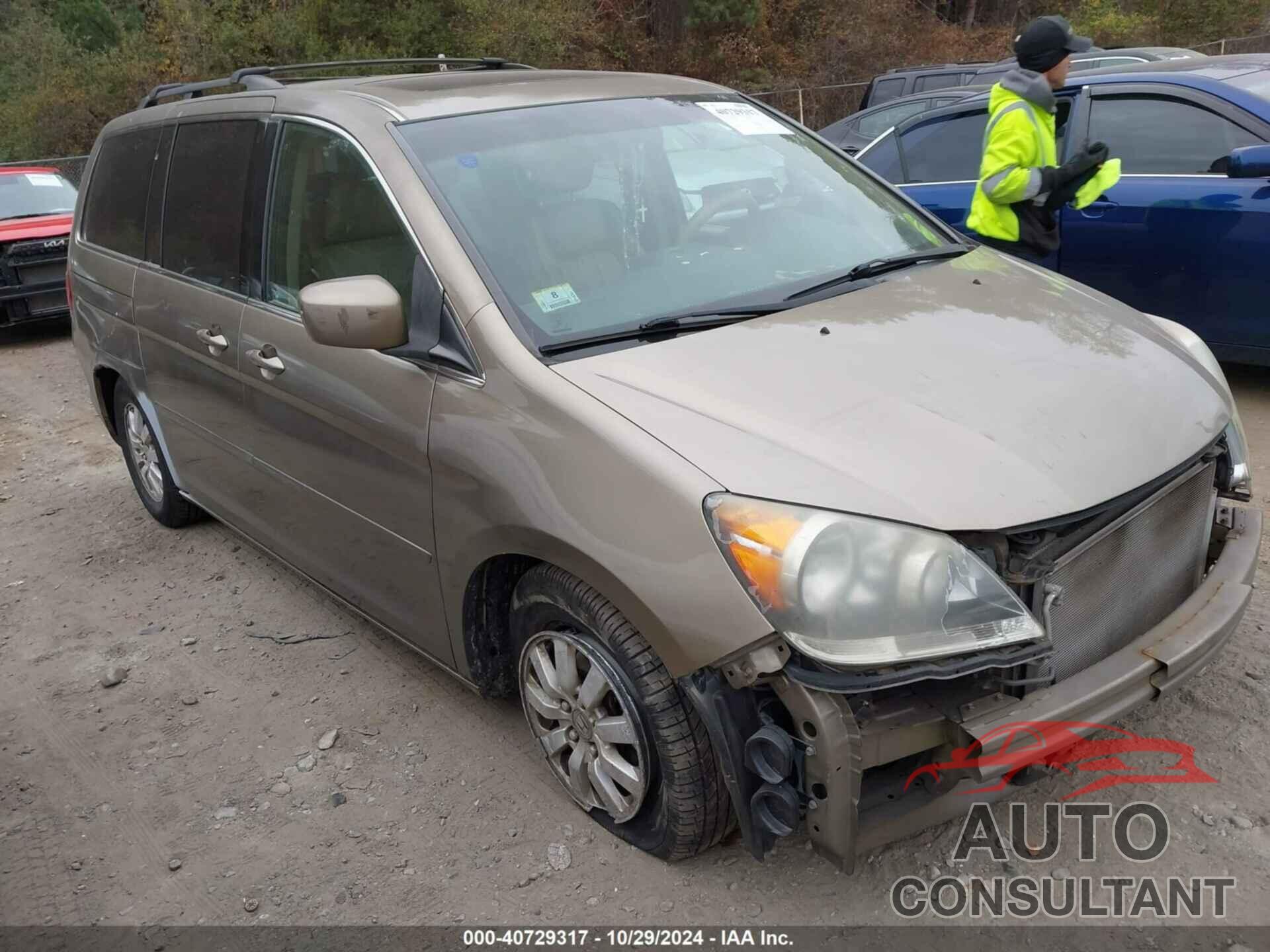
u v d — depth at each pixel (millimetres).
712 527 2133
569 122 3232
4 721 3609
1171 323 3209
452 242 2760
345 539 3316
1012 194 4746
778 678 2090
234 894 2693
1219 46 23797
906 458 2184
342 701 3494
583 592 2451
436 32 19750
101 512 5457
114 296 4531
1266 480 4449
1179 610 2490
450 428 2656
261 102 3609
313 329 2686
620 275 2883
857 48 25375
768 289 2945
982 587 2094
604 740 2586
